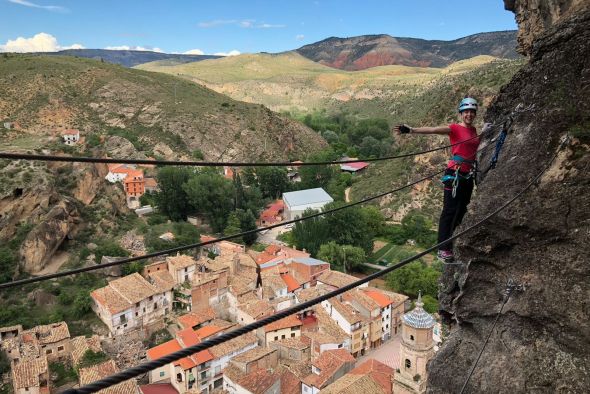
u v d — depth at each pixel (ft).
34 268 220.64
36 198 237.25
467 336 35.12
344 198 386.93
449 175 37.70
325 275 230.68
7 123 451.12
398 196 360.07
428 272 237.66
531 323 31.68
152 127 499.51
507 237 33.01
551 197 31.24
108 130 483.51
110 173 343.67
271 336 192.54
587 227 29.94
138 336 194.59
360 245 281.74
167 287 211.61
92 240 255.91
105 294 197.47
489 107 40.24
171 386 166.20
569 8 38.47
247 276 230.48
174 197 313.12
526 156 33.63
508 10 49.70
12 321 189.88
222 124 529.04
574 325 29.55
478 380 32.81
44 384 155.33
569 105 32.30
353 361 160.86
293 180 454.81
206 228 319.68
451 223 38.01
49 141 355.77
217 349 170.91
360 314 201.46
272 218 346.13
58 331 177.47
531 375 30.55
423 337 118.62
